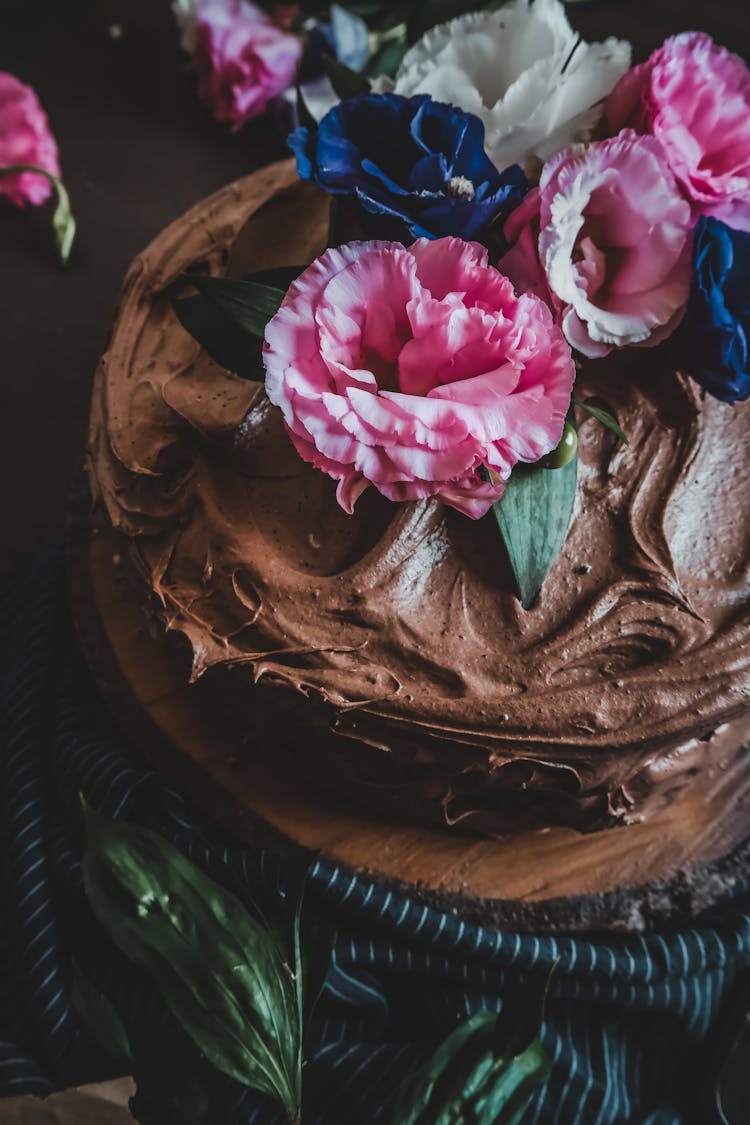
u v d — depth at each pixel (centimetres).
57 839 51
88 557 52
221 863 48
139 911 40
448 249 40
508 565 45
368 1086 48
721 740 47
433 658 44
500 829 48
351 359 40
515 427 39
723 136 44
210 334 44
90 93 78
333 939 42
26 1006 49
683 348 44
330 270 40
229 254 50
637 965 48
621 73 44
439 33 45
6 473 66
